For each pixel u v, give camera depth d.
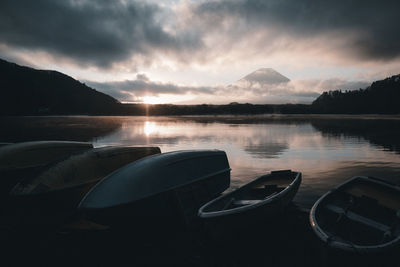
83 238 6.89
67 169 8.28
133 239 6.88
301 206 8.79
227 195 7.70
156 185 7.21
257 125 57.56
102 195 6.58
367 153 19.81
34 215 7.70
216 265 5.46
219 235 6.12
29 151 10.17
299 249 6.06
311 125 56.22
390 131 39.78
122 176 7.05
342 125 55.66
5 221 7.88
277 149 21.98
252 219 6.57
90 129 48.25
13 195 7.55
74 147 11.59
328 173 13.49
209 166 9.51
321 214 6.61
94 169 8.89
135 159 10.22
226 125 58.28
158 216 7.09
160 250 6.21
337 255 4.93
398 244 4.82
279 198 7.14
